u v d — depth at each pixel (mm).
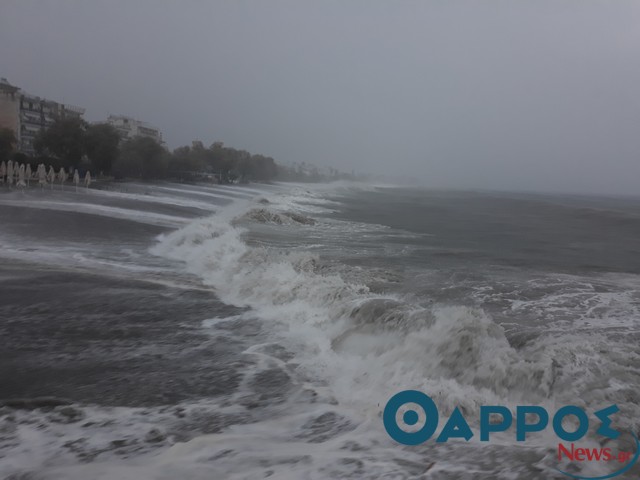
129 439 4379
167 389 5488
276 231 21859
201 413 4910
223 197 53156
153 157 77000
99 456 4090
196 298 9703
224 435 4457
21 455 4102
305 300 9102
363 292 9438
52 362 6254
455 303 9328
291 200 48875
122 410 4969
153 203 35750
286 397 5297
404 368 5836
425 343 6141
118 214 25797
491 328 6105
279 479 3742
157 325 7895
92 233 18672
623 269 14148
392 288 10508
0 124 74812
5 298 9203
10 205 25594
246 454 4113
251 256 13039
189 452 4148
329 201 55812
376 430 4535
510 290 10477
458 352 5785
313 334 7469
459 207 56594
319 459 4043
